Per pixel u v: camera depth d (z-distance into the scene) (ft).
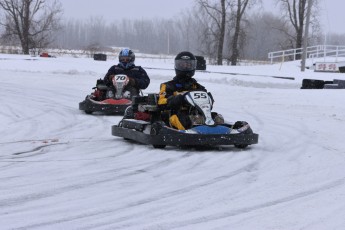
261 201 23.86
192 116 36.58
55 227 20.22
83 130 46.85
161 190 25.70
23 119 52.85
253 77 116.67
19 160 32.94
